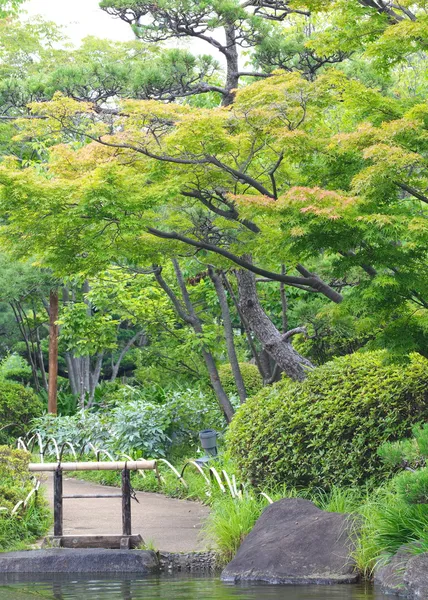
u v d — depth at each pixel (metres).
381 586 6.43
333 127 12.72
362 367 9.92
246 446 10.26
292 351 12.78
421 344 8.36
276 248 8.90
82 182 9.34
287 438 9.84
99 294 18.81
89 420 16.00
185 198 10.98
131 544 8.12
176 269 16.19
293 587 6.71
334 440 9.44
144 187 10.00
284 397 10.32
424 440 6.75
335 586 6.67
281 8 14.34
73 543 8.19
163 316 18.95
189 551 7.98
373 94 8.80
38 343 25.02
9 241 10.45
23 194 9.34
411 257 7.86
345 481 9.33
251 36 13.80
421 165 7.79
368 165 8.53
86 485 12.99
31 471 9.09
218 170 10.06
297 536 7.38
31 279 18.86
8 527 8.46
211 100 18.23
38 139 19.44
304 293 16.36
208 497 10.67
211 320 20.02
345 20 9.42
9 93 16.78
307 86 9.38
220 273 14.31
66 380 27.75
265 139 9.73
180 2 13.05
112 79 14.56
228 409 14.95
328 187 8.94
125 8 13.57
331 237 7.96
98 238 10.09
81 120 10.77
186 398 15.84
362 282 8.21
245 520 8.16
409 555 6.53
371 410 9.30
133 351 28.06
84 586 6.93
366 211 7.95
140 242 10.88
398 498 7.21
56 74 14.63
